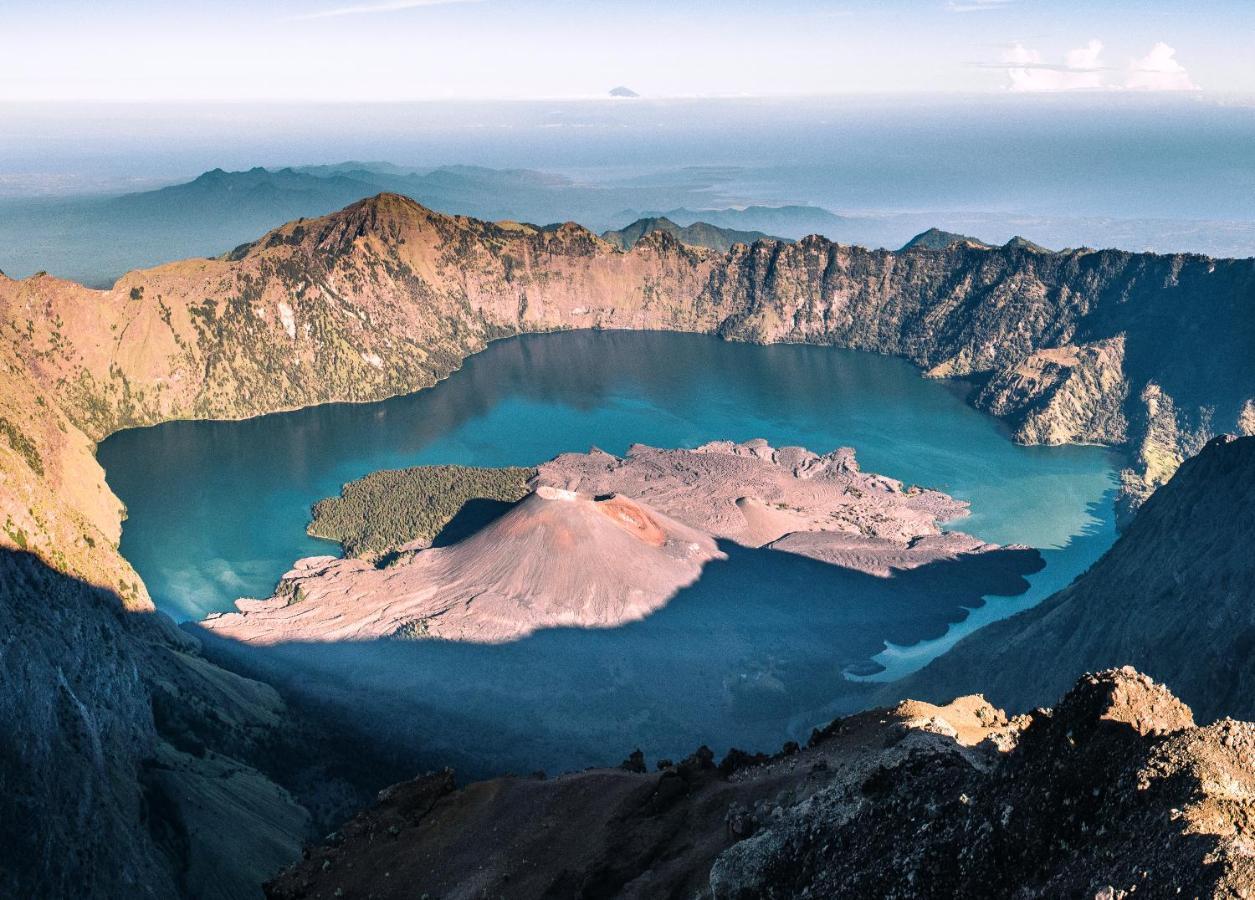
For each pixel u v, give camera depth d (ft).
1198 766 107.76
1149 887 97.45
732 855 154.51
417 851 243.81
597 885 191.11
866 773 152.35
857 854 135.54
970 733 205.98
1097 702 122.72
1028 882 113.50
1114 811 111.24
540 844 224.94
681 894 171.22
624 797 232.12
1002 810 121.80
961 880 119.85
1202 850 95.91
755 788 203.92
